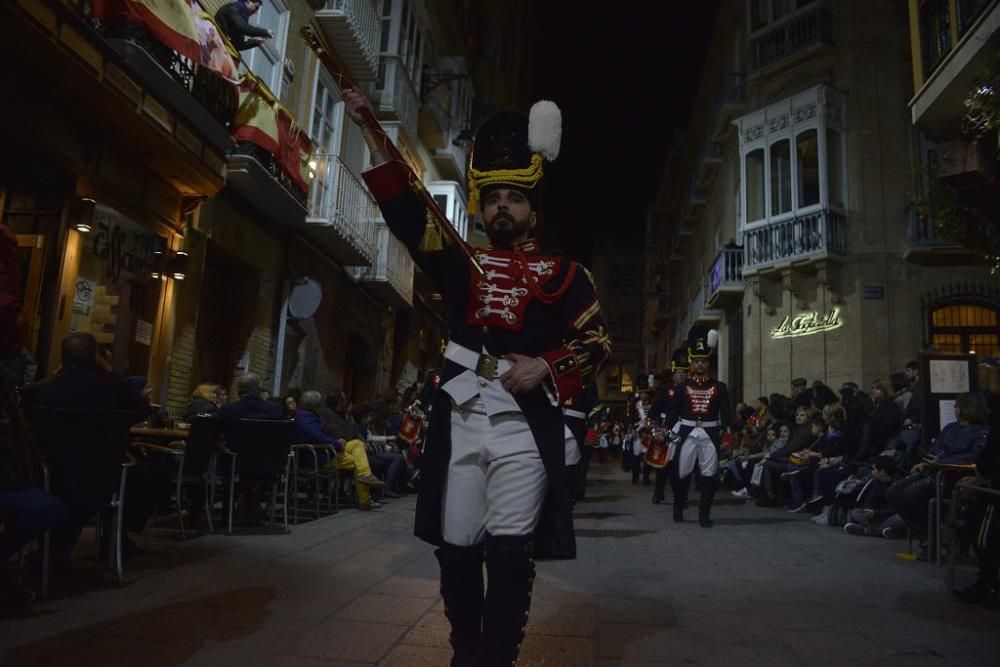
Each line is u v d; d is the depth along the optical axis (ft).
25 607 13.08
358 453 31.24
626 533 26.14
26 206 25.45
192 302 34.12
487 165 8.88
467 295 8.34
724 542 24.17
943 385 23.73
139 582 15.42
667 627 13.05
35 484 14.69
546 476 7.91
